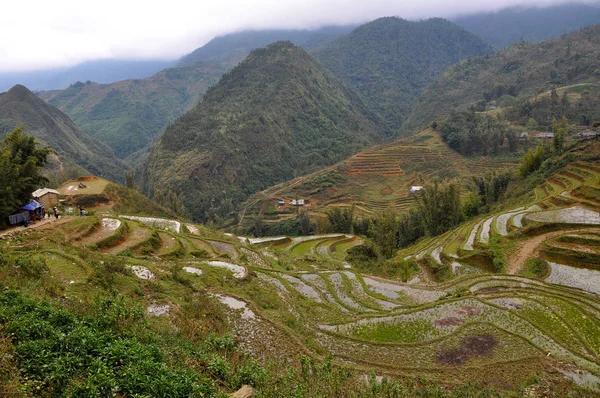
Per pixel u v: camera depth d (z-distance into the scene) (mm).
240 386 13750
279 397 13477
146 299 21266
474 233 52094
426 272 46094
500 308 28203
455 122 144875
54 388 9438
